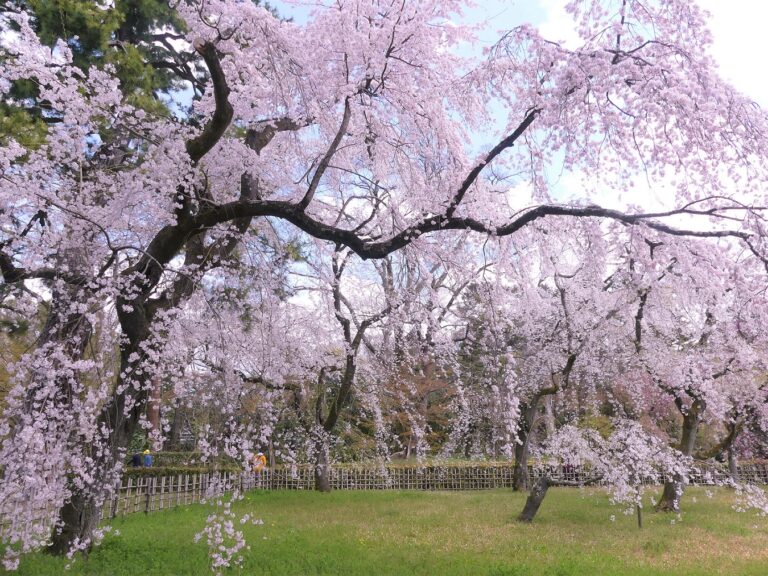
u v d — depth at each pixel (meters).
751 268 5.48
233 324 7.19
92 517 6.36
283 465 16.36
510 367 9.98
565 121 5.54
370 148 7.66
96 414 5.50
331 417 12.74
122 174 6.17
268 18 5.98
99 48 7.54
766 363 10.41
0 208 5.57
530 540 8.50
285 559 6.97
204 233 7.97
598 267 6.84
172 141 6.04
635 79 5.17
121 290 6.24
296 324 10.23
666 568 6.75
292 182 8.41
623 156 5.55
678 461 9.84
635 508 11.27
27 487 4.69
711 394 10.27
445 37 6.77
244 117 7.01
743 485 10.01
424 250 7.37
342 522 10.08
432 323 9.16
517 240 7.41
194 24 6.14
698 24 5.06
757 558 7.38
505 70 6.04
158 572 6.10
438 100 6.78
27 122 6.82
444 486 17.22
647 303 9.47
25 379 5.02
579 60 5.16
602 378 12.44
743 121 4.91
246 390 7.74
